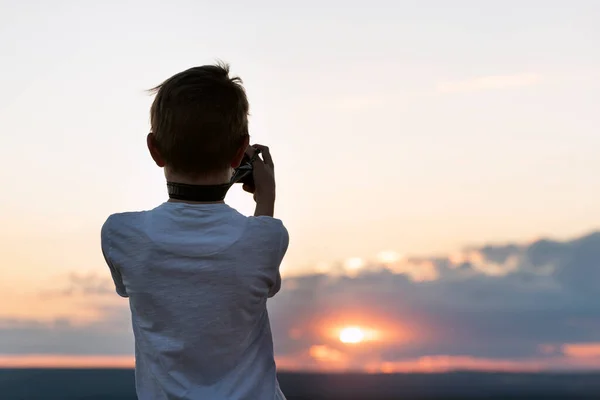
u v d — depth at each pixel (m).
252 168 1.82
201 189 1.69
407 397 85.81
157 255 1.65
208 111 1.63
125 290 1.76
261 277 1.70
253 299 1.69
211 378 1.63
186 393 1.59
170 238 1.66
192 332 1.62
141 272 1.65
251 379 1.66
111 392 73.88
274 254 1.72
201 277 1.65
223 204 1.72
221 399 1.60
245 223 1.71
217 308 1.64
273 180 1.84
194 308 1.63
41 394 72.88
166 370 1.62
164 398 1.61
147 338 1.65
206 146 1.64
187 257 1.65
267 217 1.75
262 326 1.75
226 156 1.68
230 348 1.65
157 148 1.69
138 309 1.67
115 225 1.71
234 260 1.67
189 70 1.68
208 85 1.64
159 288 1.64
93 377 77.50
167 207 1.70
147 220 1.69
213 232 1.68
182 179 1.69
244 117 1.70
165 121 1.65
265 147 1.88
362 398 81.69
